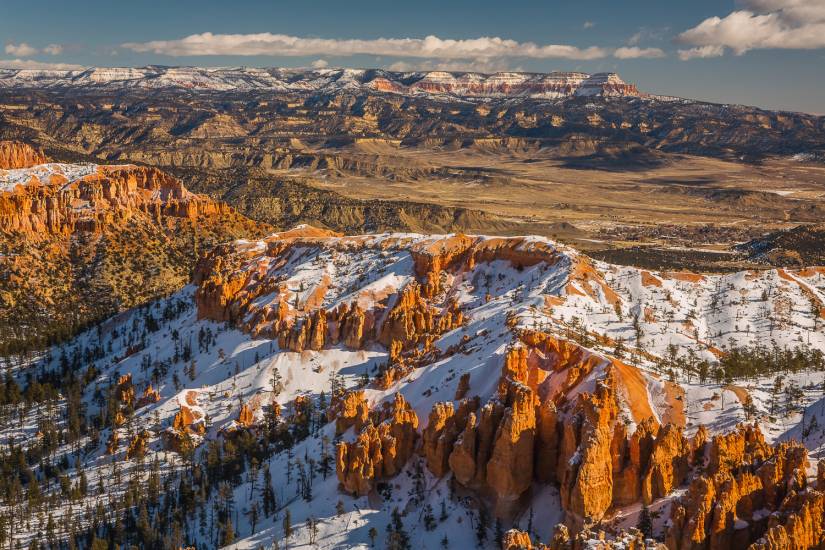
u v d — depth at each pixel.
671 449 154.88
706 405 171.75
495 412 171.75
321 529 174.50
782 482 143.75
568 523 154.50
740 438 153.88
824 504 133.75
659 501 151.62
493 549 161.25
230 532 179.75
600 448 152.50
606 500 152.75
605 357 183.25
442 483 177.25
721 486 141.25
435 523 168.88
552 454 168.00
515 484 166.25
